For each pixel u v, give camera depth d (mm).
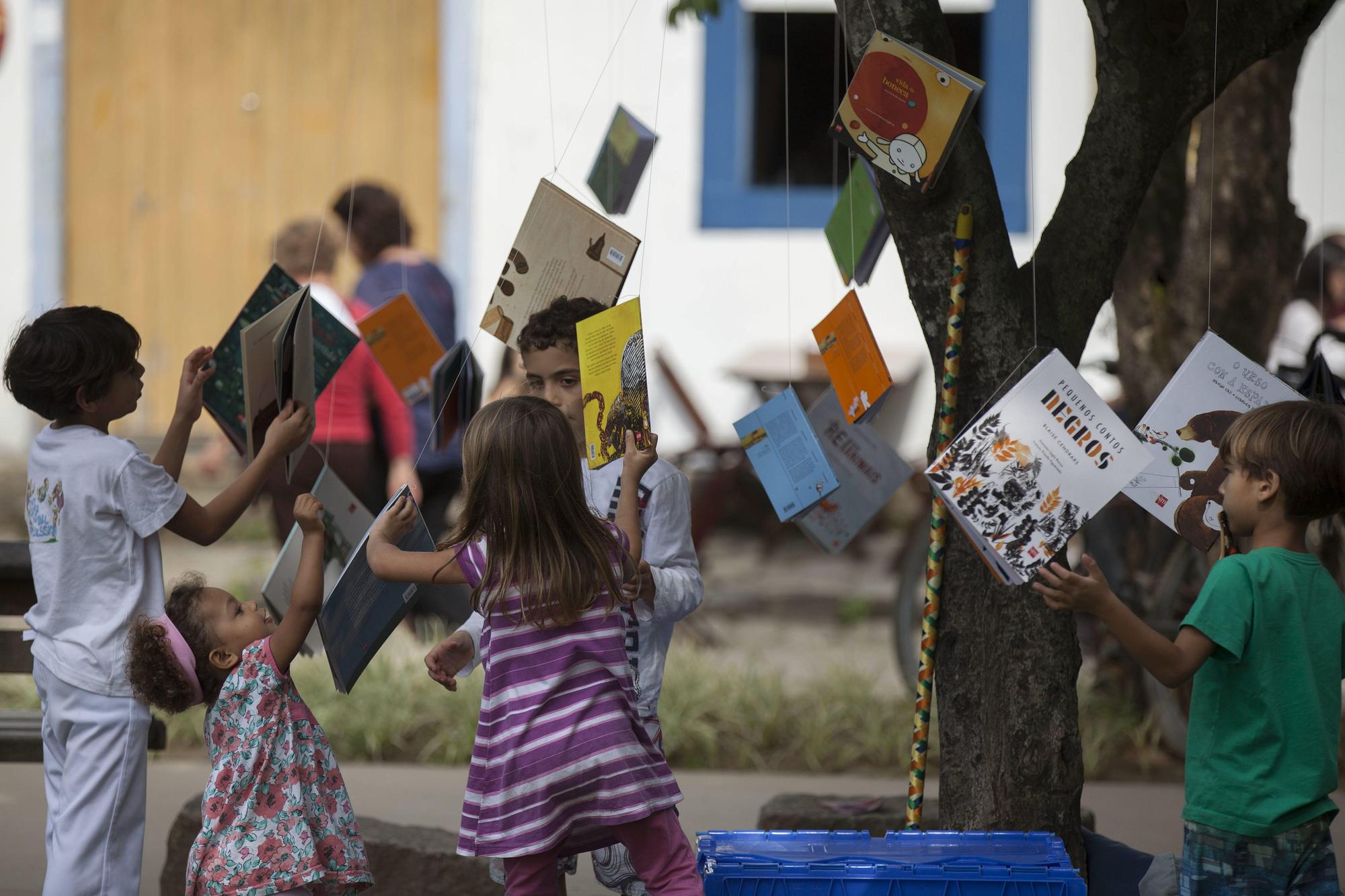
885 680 22234
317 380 11609
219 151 34094
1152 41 10930
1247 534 9156
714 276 32812
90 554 9969
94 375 10016
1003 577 9094
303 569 9789
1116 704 19375
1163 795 16734
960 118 9328
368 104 33469
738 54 32312
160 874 13695
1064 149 31938
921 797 10781
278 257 21516
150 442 33625
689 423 32969
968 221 10461
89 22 33906
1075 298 10961
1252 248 18094
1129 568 18781
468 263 33031
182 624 9906
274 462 10430
